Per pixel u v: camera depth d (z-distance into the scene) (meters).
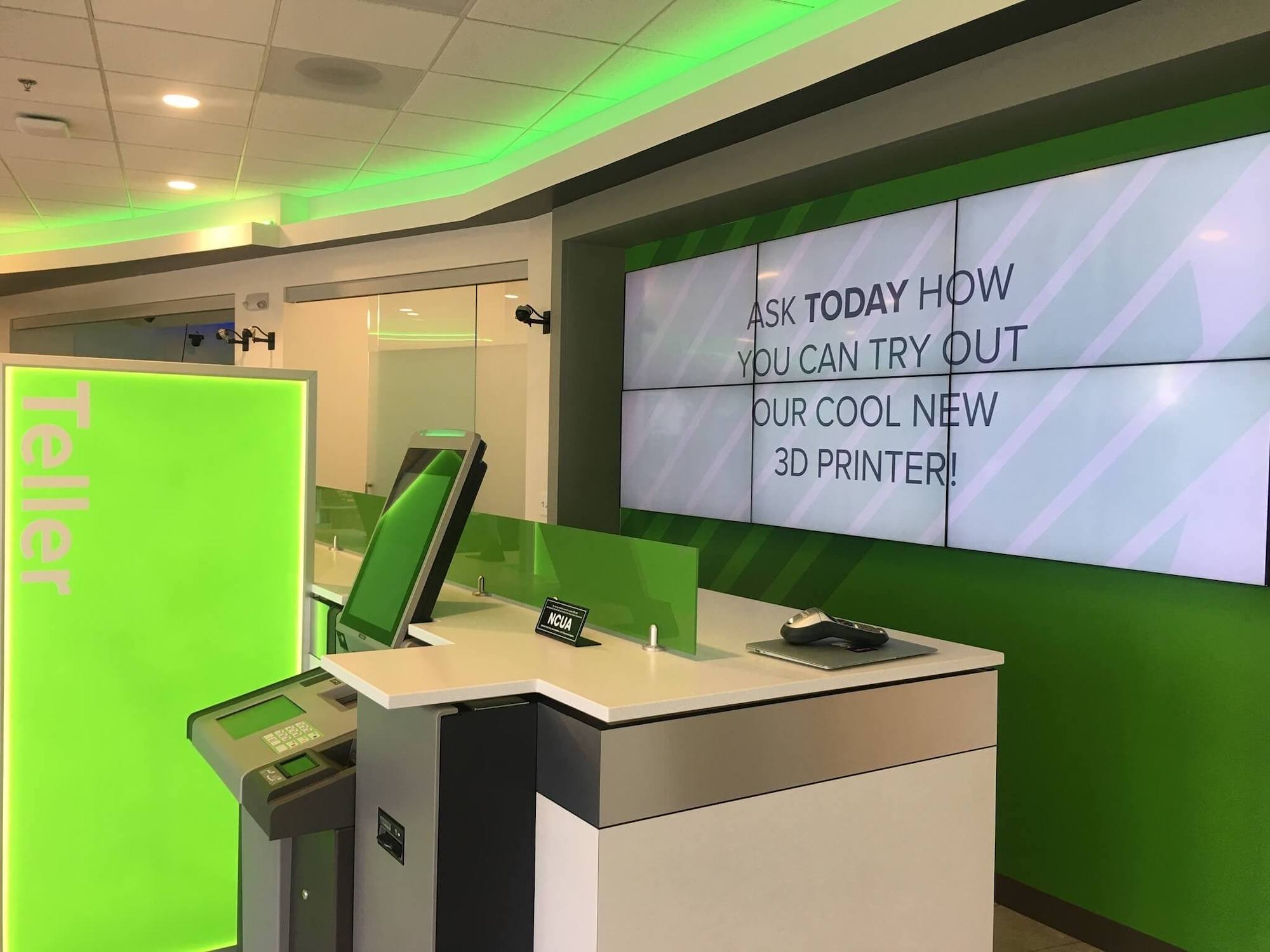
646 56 4.18
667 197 4.45
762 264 4.49
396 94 4.70
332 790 1.85
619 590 2.14
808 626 1.95
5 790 2.34
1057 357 3.21
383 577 2.43
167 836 2.54
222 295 7.86
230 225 6.93
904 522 3.78
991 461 3.43
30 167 6.12
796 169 3.74
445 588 2.78
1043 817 3.30
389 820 1.75
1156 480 2.93
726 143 4.04
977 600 3.56
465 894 1.65
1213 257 2.78
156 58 4.26
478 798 1.65
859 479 3.98
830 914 1.82
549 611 2.12
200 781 2.58
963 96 3.08
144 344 9.38
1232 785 2.78
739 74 3.62
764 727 1.72
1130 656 3.04
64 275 8.23
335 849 1.88
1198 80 2.65
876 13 3.05
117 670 2.47
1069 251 3.17
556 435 5.41
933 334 3.65
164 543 2.53
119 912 2.49
